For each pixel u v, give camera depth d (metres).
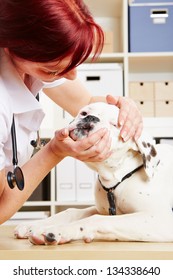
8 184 0.85
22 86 0.92
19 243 0.92
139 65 2.51
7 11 0.76
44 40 0.74
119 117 1.01
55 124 2.25
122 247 0.82
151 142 1.05
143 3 2.32
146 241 0.93
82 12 0.81
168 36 2.33
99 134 0.90
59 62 0.78
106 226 0.93
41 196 2.29
